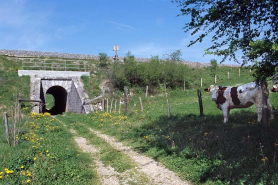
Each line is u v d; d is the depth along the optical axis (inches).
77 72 1141.1
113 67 1203.2
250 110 558.9
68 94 1105.4
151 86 1234.0
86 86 1075.3
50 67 1170.6
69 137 480.7
